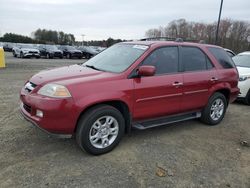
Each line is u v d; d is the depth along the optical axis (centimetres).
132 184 353
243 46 4553
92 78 416
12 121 555
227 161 434
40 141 463
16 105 681
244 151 477
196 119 644
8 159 398
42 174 363
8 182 342
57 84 395
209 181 373
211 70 577
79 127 403
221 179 380
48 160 401
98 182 353
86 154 425
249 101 828
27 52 2975
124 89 430
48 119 384
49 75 439
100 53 562
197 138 523
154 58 482
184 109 534
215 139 525
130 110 445
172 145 481
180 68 520
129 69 446
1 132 495
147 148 461
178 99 512
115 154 431
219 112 613
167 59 502
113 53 522
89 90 399
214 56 595
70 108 384
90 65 516
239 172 402
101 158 416
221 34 4528
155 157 429
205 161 429
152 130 551
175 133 543
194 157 439
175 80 500
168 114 512
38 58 3089
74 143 462
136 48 496
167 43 512
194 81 532
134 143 479
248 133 571
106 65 488
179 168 401
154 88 466
